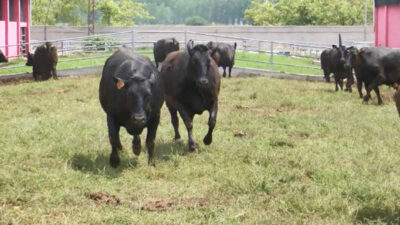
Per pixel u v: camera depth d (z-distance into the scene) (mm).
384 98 19656
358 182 8891
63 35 55406
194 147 11133
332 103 17969
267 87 21453
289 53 46062
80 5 66688
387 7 34688
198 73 10727
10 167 9266
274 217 7465
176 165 10109
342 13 65938
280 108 17047
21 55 33625
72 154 10375
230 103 17609
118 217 7254
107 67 10258
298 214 7652
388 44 34938
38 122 13367
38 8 65938
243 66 31250
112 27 55906
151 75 9352
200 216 7445
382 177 9352
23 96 18812
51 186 8477
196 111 11430
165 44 26406
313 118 14891
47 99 17766
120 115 9578
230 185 8805
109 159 10156
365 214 7621
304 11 67250
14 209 7457
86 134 12117
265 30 55844
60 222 7062
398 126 13891
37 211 7445
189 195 8422
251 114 15461
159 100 9820
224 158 10555
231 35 56219
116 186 8766
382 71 17828
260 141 11984
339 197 8227
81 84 21875
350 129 13461
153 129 9977
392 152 11266
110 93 9664
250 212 7625
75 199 7992
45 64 24750
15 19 37406
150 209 7801
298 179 9258
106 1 68500
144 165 9977
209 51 11297
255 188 8672
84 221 7164
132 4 72562
